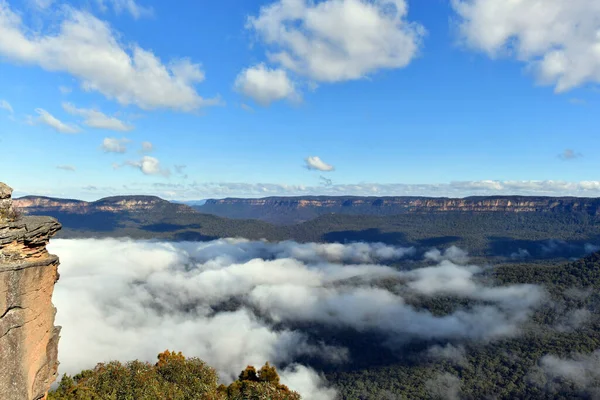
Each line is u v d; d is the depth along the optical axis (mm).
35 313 17797
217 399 30375
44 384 18891
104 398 26141
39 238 17969
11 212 18031
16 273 16688
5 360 16234
